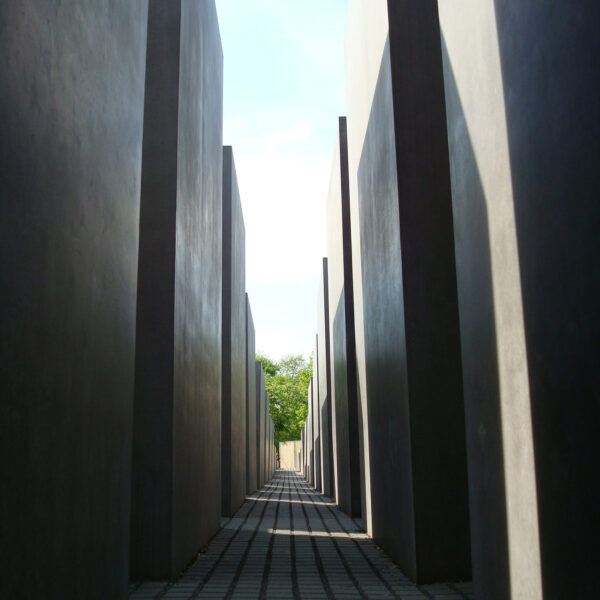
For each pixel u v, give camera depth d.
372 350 7.43
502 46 3.34
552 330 2.80
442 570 5.16
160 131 5.73
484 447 3.69
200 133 7.20
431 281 5.56
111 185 3.52
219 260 9.05
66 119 2.85
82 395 3.03
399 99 5.84
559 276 2.73
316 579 5.34
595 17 2.39
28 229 2.45
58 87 2.75
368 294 7.75
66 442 2.82
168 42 5.89
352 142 9.38
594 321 2.43
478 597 3.81
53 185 2.70
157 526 5.27
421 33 5.98
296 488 22.11
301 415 49.34
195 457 6.54
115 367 3.56
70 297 2.88
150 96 5.79
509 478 3.30
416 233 5.63
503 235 3.37
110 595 3.42
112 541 3.46
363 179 8.09
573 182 2.59
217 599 4.56
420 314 5.51
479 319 3.77
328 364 15.91
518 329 3.18
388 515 6.47
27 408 2.43
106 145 3.44
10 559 2.27
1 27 2.22
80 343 3.01
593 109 2.41
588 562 2.48
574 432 2.60
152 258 5.57
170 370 5.43
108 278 3.45
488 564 3.62
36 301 2.52
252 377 18.45
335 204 12.42
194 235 6.68
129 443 3.80
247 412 16.41
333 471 15.07
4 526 2.23
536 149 2.95
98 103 3.30
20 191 2.38
